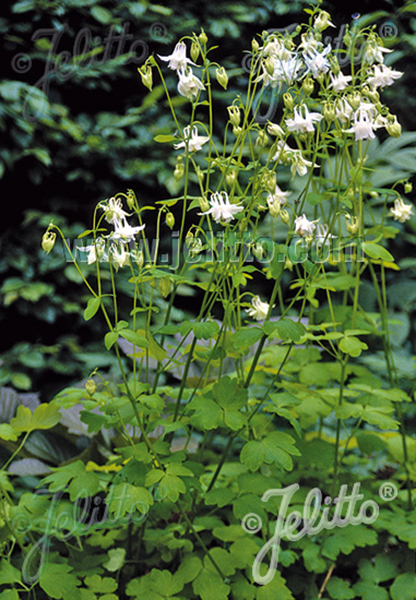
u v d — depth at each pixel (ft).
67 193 10.34
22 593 5.19
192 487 5.04
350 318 6.16
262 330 4.65
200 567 4.76
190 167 10.23
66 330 10.22
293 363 6.07
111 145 10.18
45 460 6.47
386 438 6.10
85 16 10.23
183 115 10.69
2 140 9.52
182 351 5.19
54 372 10.14
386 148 9.11
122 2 10.28
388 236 5.88
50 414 5.16
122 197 10.48
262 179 4.70
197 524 5.28
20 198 10.09
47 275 10.00
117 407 4.74
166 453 4.69
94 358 9.63
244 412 5.25
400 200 5.63
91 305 4.36
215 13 10.80
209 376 6.84
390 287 10.51
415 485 6.28
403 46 11.34
